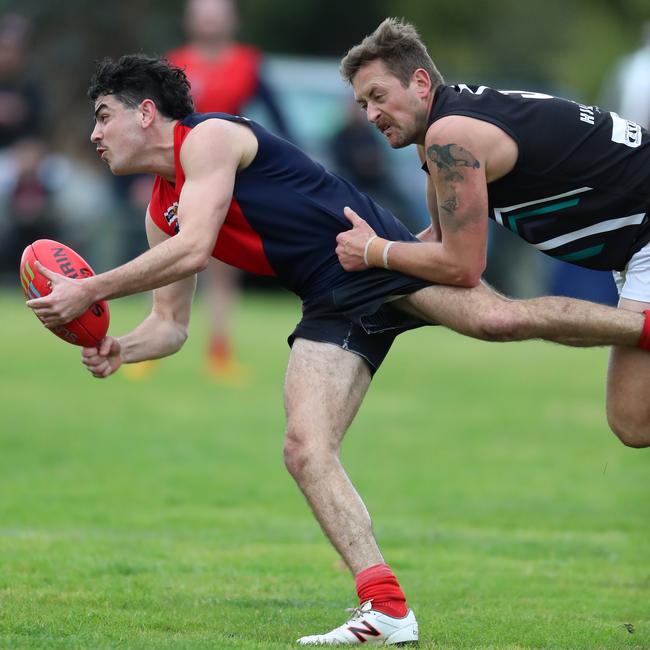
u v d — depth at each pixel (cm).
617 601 2052
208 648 1641
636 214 1903
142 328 1997
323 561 2298
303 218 1869
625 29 12650
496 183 1862
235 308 7050
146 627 1784
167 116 1864
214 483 2975
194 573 2188
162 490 2894
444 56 11925
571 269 5481
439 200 1819
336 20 11638
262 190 1866
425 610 1975
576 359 5691
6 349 5347
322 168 1925
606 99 5494
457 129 1806
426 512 2756
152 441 3450
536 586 2152
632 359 1906
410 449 3428
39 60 10012
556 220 1902
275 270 1898
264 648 1656
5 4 10256
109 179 6381
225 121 1856
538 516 2731
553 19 12325
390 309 1873
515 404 4216
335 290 1848
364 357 1842
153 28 10425
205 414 3872
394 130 1875
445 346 6112
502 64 11988
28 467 3098
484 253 1830
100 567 2188
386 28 1861
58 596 1966
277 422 3762
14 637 1681
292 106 6831
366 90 1869
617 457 3388
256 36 11594
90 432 3553
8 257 6431
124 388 4347
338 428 1800
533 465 3262
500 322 1803
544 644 1770
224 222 1878
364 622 1714
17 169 6444
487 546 2461
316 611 1927
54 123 9438
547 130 1850
